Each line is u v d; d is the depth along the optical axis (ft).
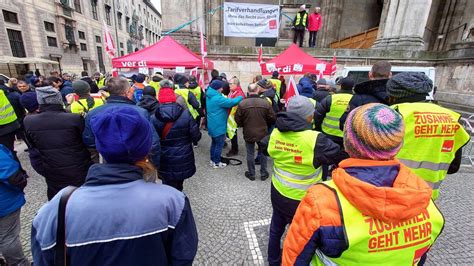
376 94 8.17
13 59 50.39
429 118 5.39
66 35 78.54
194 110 17.72
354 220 2.84
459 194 12.56
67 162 8.08
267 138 7.53
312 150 6.01
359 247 2.86
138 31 158.71
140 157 3.09
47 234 2.80
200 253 8.36
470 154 18.04
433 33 42.34
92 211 2.73
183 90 17.22
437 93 32.76
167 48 19.31
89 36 92.79
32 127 7.68
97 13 99.60
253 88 13.02
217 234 9.32
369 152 2.95
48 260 2.86
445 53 31.81
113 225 2.74
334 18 50.21
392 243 2.90
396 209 2.60
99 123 2.91
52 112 7.89
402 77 5.78
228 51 30.99
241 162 16.42
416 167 5.57
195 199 11.75
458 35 39.32
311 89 17.44
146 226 2.83
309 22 35.17
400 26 33.37
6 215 6.38
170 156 9.62
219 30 47.24
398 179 2.88
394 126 2.86
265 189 12.75
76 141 8.21
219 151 15.29
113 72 18.83
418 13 32.22
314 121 11.78
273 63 21.21
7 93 16.89
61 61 77.25
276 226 7.18
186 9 32.89
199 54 30.66
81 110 12.02
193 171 10.34
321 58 32.81
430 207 3.24
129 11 137.39
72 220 2.71
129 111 3.08
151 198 2.93
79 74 86.33
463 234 9.43
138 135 2.97
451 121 5.46
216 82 14.51
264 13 27.86
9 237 6.62
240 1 48.21
